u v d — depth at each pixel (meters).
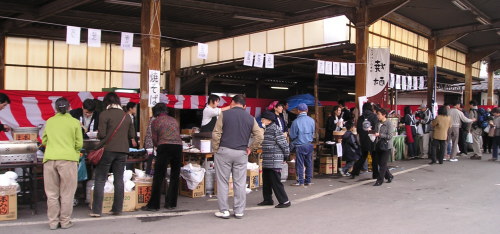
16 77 14.96
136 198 6.60
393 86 13.89
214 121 8.17
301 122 8.63
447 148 12.80
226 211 6.11
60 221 5.50
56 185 5.48
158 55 8.69
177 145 6.53
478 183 8.86
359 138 9.53
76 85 16.17
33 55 15.30
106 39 15.44
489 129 12.99
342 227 5.57
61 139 5.46
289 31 14.80
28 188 6.92
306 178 8.80
